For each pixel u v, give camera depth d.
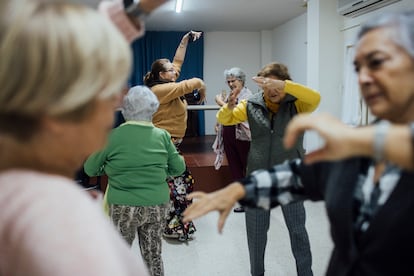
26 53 0.42
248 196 0.85
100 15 0.50
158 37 7.56
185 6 5.36
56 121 0.46
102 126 0.51
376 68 0.59
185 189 2.86
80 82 0.44
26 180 0.46
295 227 1.99
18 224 0.42
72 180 0.52
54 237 0.41
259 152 1.96
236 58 7.99
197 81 2.48
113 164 1.79
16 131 0.46
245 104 2.06
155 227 1.91
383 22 0.60
